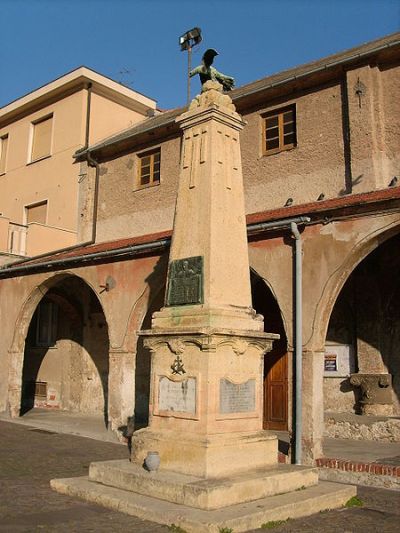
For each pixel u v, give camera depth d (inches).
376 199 372.8
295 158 559.5
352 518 264.7
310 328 392.8
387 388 486.3
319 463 368.5
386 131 504.4
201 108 327.0
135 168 722.8
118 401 509.0
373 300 499.8
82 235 773.3
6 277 656.4
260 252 426.9
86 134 813.2
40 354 767.1
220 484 255.6
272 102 587.8
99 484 294.0
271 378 547.2
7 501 281.1
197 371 285.3
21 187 881.5
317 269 396.8
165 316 309.4
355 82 519.8
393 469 335.0
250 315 307.1
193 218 314.7
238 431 289.4
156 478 268.7
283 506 255.9
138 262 520.1
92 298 709.3
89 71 820.6
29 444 472.4
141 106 894.4
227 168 321.4
